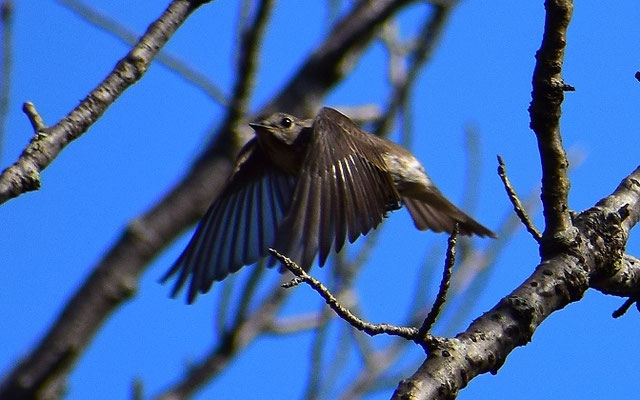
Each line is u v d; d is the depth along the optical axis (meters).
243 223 11.02
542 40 7.04
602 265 7.61
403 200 11.37
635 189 8.05
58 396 12.77
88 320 12.98
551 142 7.25
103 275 13.17
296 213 8.40
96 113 7.45
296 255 8.19
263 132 11.07
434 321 6.55
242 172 11.18
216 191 13.43
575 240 7.47
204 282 10.66
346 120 9.16
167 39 7.73
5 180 7.08
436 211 11.30
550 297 7.25
